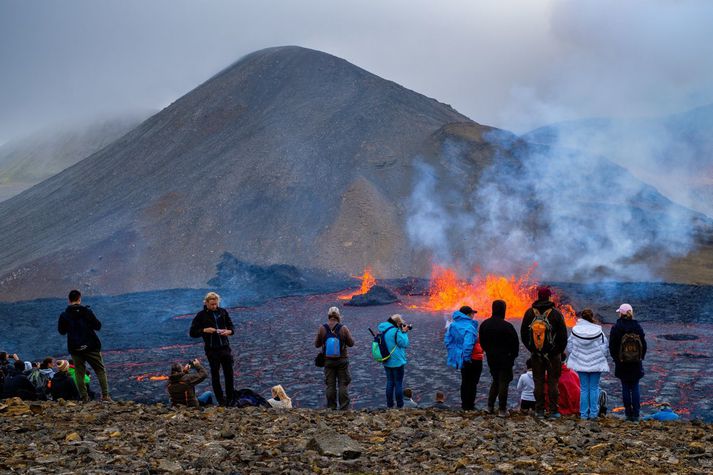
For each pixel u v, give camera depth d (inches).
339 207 4717.0
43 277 4269.2
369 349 1900.8
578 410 603.8
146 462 354.6
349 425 499.2
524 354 1663.4
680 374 1491.1
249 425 492.1
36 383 714.2
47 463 349.1
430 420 520.7
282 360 1808.6
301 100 7130.9
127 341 2310.5
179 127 7121.1
